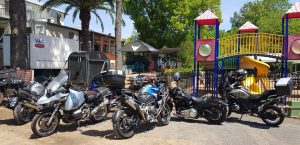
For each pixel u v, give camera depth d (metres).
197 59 13.17
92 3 25.48
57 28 29.97
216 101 8.73
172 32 33.56
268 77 13.44
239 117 9.86
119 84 7.82
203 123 8.94
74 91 7.79
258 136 7.59
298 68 32.44
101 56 15.91
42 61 18.84
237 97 9.02
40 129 7.39
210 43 12.92
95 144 6.78
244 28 16.89
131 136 7.31
